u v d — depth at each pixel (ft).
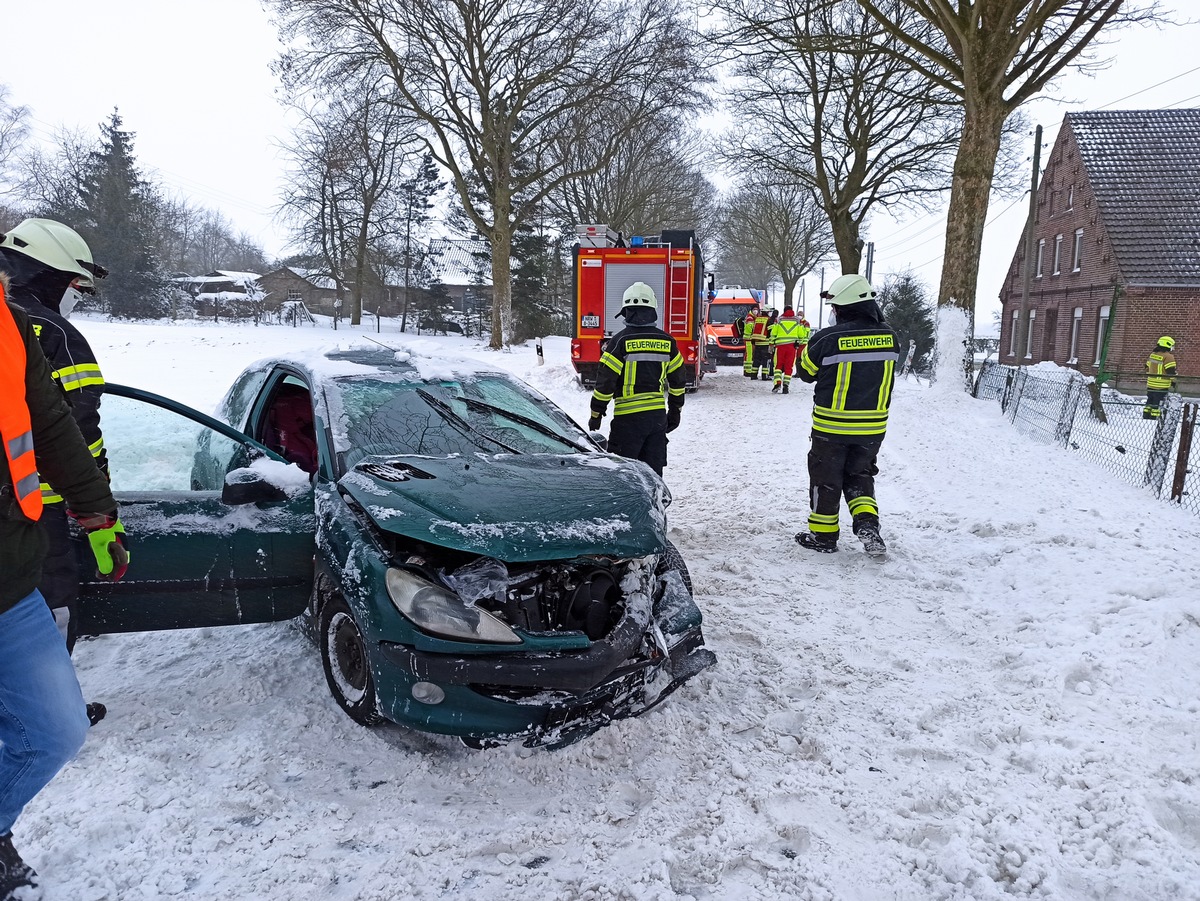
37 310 10.16
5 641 6.91
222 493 11.61
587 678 10.12
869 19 79.10
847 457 19.93
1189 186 96.37
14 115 161.99
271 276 234.58
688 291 52.39
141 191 184.65
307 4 89.66
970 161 49.21
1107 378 67.56
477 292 189.06
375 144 107.86
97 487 7.91
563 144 106.11
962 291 49.65
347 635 11.41
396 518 10.66
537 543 10.44
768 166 101.91
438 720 10.00
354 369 14.99
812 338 19.71
